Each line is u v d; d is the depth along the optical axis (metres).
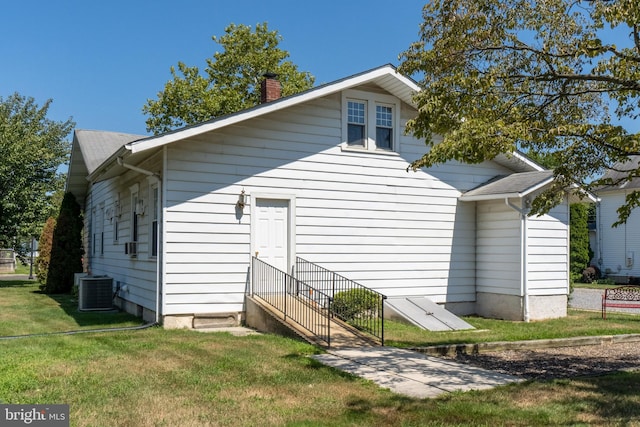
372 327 11.52
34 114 28.05
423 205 14.58
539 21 8.34
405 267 14.20
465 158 8.08
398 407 5.80
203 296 11.75
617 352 9.89
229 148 12.19
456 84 8.60
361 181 13.72
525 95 8.80
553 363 8.80
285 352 8.72
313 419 5.37
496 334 11.21
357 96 13.79
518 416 5.46
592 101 9.04
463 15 8.59
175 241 11.55
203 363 7.84
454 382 7.00
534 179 14.14
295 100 12.41
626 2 7.06
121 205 16.44
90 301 15.48
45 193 25.44
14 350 8.71
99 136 20.70
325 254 13.12
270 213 12.62
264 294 12.24
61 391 6.25
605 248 31.23
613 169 8.43
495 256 14.67
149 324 11.87
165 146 11.53
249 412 5.59
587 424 5.21
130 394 6.18
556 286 14.42
